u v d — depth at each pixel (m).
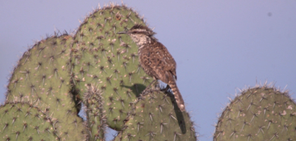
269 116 15.33
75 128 16.00
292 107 15.45
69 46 17.44
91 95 14.28
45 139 13.85
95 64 16.55
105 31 16.78
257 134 15.23
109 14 17.08
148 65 16.03
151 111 14.00
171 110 14.28
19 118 13.76
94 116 14.16
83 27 16.97
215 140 15.62
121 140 13.79
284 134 15.23
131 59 16.70
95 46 16.66
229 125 15.47
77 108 17.00
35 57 17.30
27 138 13.74
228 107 15.70
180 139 14.38
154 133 13.98
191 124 14.78
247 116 15.38
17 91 16.98
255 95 15.55
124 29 16.98
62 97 16.70
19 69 17.22
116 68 16.53
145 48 16.55
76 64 16.56
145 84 16.78
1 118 13.69
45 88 16.86
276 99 15.48
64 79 16.91
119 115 16.36
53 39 17.62
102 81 16.42
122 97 16.41
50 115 16.34
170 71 15.85
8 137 13.61
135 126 13.81
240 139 15.30
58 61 17.20
